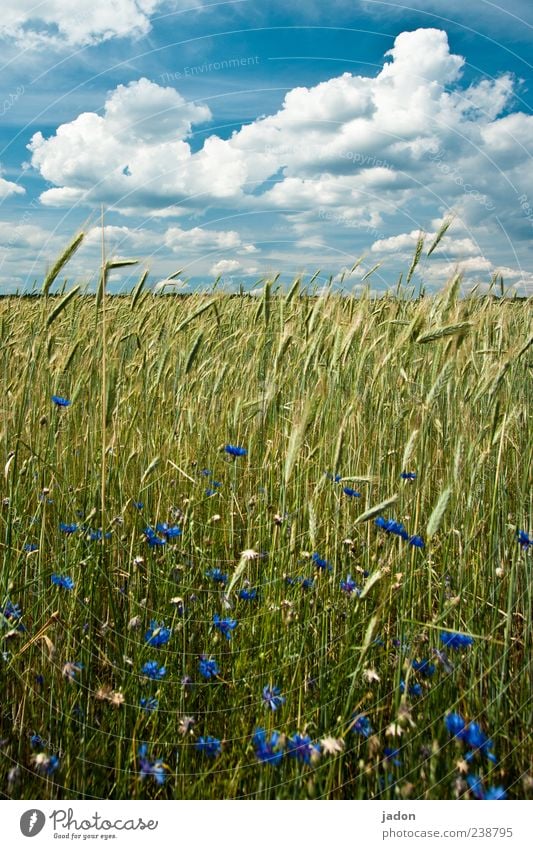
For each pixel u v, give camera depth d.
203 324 4.76
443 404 3.57
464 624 2.75
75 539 2.87
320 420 3.49
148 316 5.20
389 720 2.32
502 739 2.30
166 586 2.92
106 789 2.19
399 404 3.78
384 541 3.12
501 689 2.32
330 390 3.62
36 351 3.63
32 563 2.98
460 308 3.45
